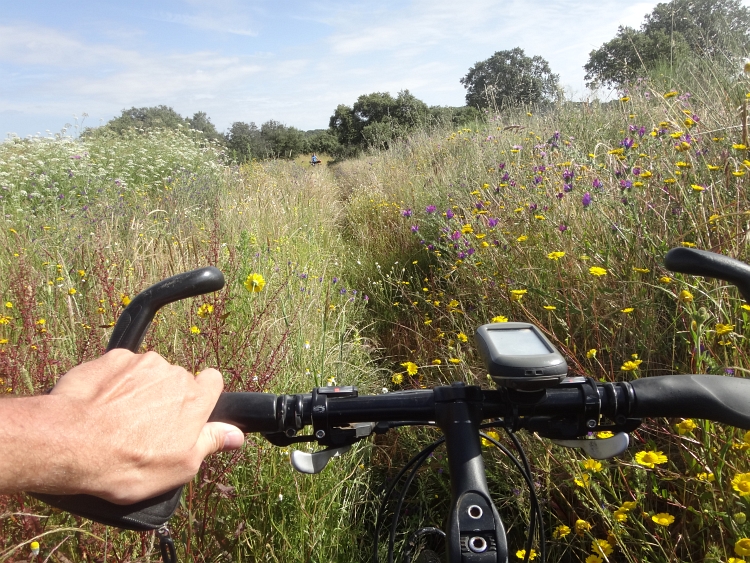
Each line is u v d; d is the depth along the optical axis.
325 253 5.96
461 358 2.79
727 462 1.70
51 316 2.93
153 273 3.44
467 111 16.95
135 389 0.70
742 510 1.62
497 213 4.16
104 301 2.82
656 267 2.58
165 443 0.68
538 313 3.00
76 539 1.76
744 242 2.32
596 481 1.90
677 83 5.59
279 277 3.96
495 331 0.94
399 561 2.11
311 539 2.02
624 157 3.49
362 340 3.95
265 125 31.83
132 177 8.32
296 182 9.77
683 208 2.69
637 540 1.68
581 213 3.37
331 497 2.17
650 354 2.28
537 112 7.31
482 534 0.74
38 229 4.80
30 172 6.95
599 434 1.75
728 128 3.07
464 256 3.67
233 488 1.90
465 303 3.69
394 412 0.91
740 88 4.00
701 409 0.88
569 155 4.16
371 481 2.52
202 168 9.38
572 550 1.98
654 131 3.41
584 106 6.43
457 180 5.91
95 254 3.54
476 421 0.89
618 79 7.05
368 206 7.97
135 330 0.86
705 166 2.93
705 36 5.74
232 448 0.82
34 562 1.62
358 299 4.63
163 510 0.74
